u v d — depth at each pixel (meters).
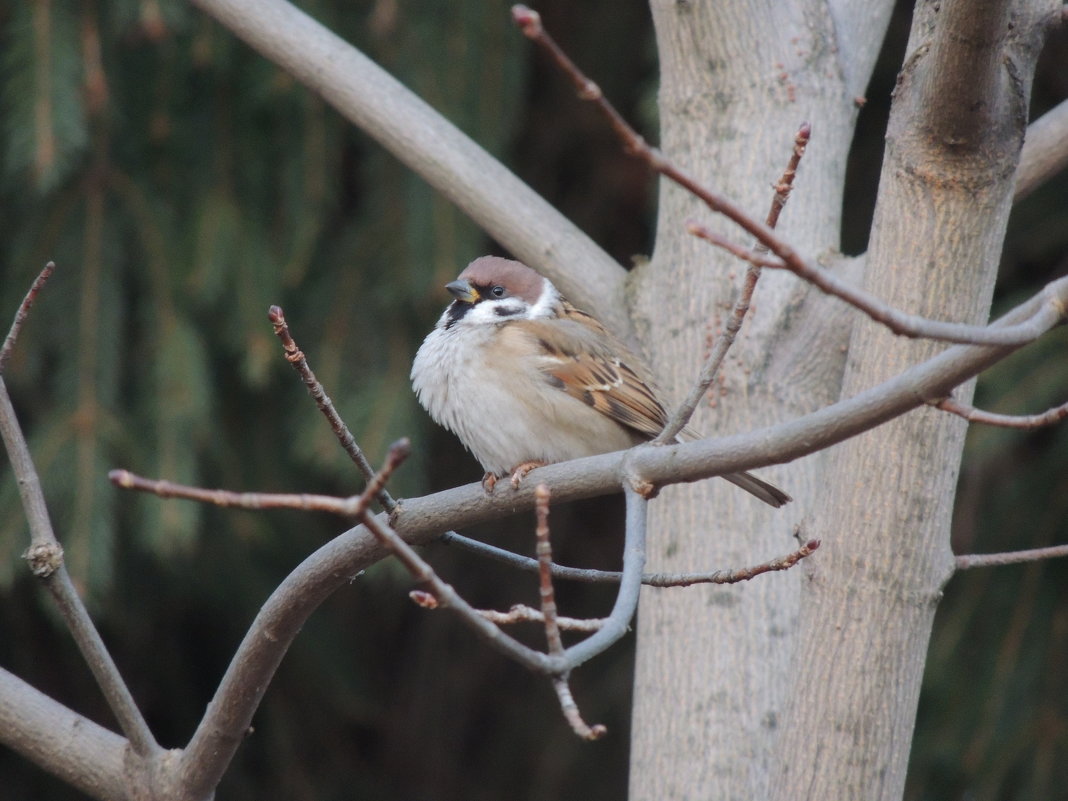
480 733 14.39
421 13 11.12
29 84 9.95
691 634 7.18
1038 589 10.43
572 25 12.98
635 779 7.20
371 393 10.81
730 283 7.53
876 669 5.91
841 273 7.39
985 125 5.82
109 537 9.96
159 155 11.10
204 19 10.89
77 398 10.30
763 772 6.89
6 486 10.16
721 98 7.82
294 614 5.75
